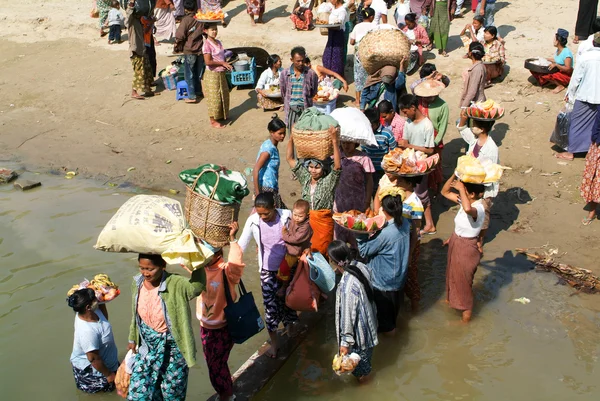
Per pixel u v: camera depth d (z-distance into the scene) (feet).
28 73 47.60
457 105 35.27
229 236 15.75
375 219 18.10
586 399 17.47
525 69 37.55
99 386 18.21
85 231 27.94
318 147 19.74
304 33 47.06
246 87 41.57
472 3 47.70
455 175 19.84
